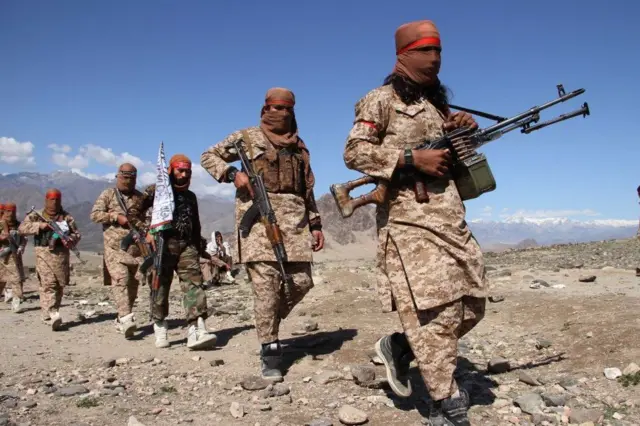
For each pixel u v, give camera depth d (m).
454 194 3.54
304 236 5.21
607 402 3.84
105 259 7.64
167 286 6.57
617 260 13.83
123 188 7.60
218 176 5.18
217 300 10.58
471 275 3.45
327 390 4.51
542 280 9.10
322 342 5.99
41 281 8.65
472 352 5.39
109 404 4.29
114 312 9.84
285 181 5.16
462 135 3.53
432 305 3.33
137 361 5.79
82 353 6.27
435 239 3.41
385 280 3.70
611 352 4.73
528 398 3.91
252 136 5.21
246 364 5.52
